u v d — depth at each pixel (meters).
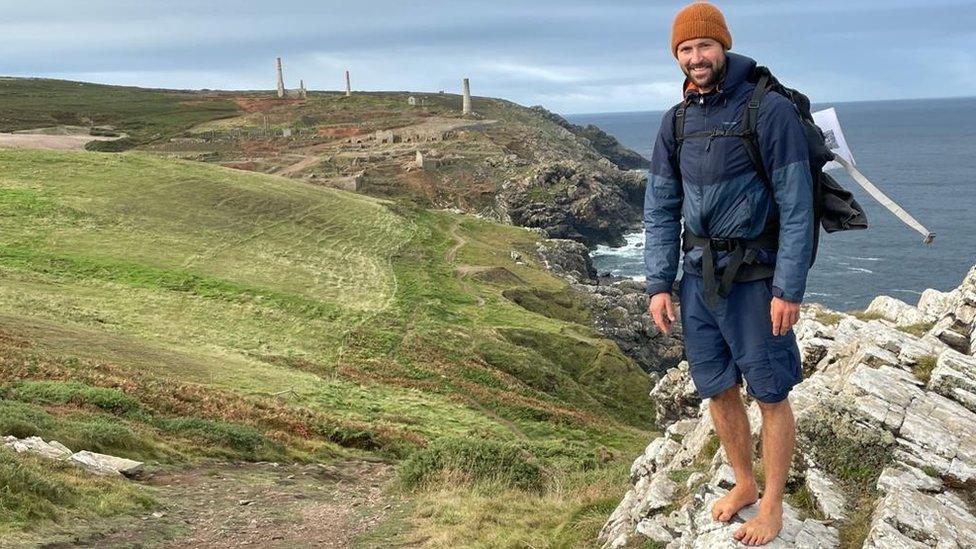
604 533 8.82
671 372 20.41
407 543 10.88
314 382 36.75
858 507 6.41
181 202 75.44
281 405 29.39
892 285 78.81
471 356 48.75
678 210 5.54
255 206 80.00
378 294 59.62
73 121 179.12
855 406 7.38
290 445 23.58
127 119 186.62
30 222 61.66
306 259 67.19
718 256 5.19
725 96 5.00
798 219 4.84
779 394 5.28
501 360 49.44
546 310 69.19
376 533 11.52
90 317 41.28
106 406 21.70
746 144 4.89
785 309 4.90
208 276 55.00
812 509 6.50
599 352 57.06
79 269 51.50
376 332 49.53
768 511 5.58
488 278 72.12
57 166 80.88
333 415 30.28
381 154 145.62
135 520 11.75
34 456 13.55
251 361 38.72
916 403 7.54
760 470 6.93
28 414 16.78
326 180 121.88
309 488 16.06
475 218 101.94
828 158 4.98
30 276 48.47
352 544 11.06
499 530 10.77
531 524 11.26
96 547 9.98
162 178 82.38
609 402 51.44
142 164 87.88
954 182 162.88
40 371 24.16
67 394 21.58
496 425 36.31
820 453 7.11
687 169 5.17
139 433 19.28
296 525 12.30
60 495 11.51
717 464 7.76
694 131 5.11
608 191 121.88
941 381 7.82
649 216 5.59
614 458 32.47
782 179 4.84
